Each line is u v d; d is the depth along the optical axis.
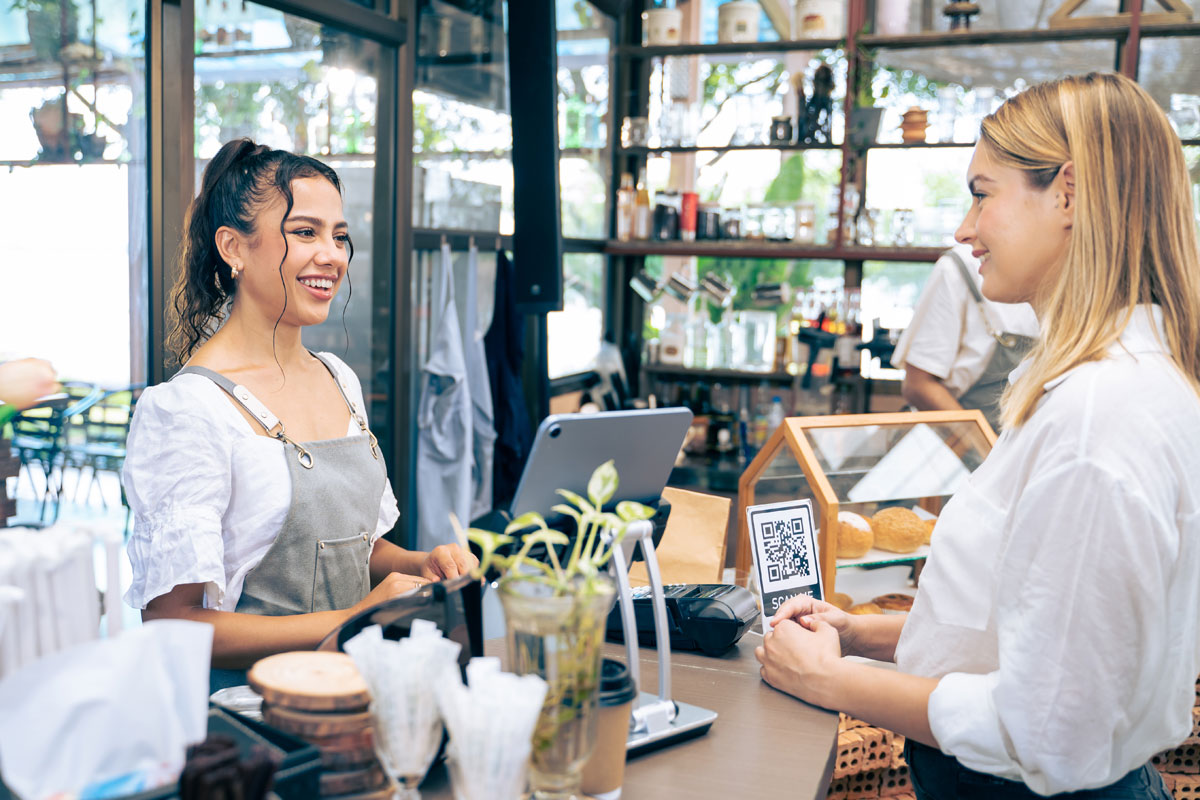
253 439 1.57
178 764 0.77
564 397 4.81
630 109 5.11
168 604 1.49
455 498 3.83
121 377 2.49
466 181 4.12
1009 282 1.27
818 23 4.59
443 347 3.82
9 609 0.77
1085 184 1.15
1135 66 4.16
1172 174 1.15
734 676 1.52
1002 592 1.15
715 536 2.00
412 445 3.88
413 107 3.69
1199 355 1.14
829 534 1.82
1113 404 1.08
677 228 4.94
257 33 2.90
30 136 2.24
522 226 3.19
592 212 4.91
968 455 2.09
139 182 2.52
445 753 1.11
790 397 4.86
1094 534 1.06
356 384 1.84
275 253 1.60
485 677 0.84
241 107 2.86
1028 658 1.10
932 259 4.41
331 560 1.65
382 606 1.07
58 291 2.32
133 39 2.47
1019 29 4.28
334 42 3.27
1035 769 1.11
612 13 4.73
